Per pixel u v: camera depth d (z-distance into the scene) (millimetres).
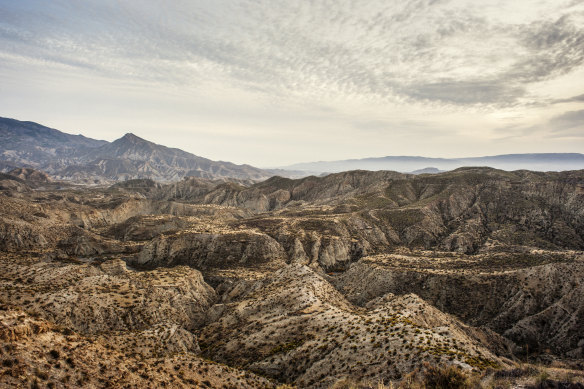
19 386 20609
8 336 23453
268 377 43969
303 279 75312
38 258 100188
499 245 128625
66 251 127125
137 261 124688
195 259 123875
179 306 70500
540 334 64625
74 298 52281
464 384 24906
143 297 63406
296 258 124562
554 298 70500
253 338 54250
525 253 98562
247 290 86250
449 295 81250
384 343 40438
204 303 80438
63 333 28891
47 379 22406
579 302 65812
